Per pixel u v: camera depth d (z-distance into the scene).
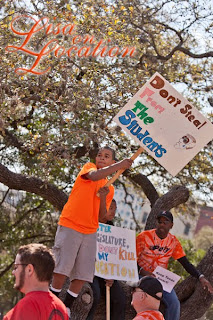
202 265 9.12
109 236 7.45
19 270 4.05
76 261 6.00
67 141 9.40
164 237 7.93
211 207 14.70
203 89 12.59
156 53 12.68
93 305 7.23
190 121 6.40
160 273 7.79
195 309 8.98
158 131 6.39
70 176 14.20
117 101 9.08
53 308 4.02
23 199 16.33
